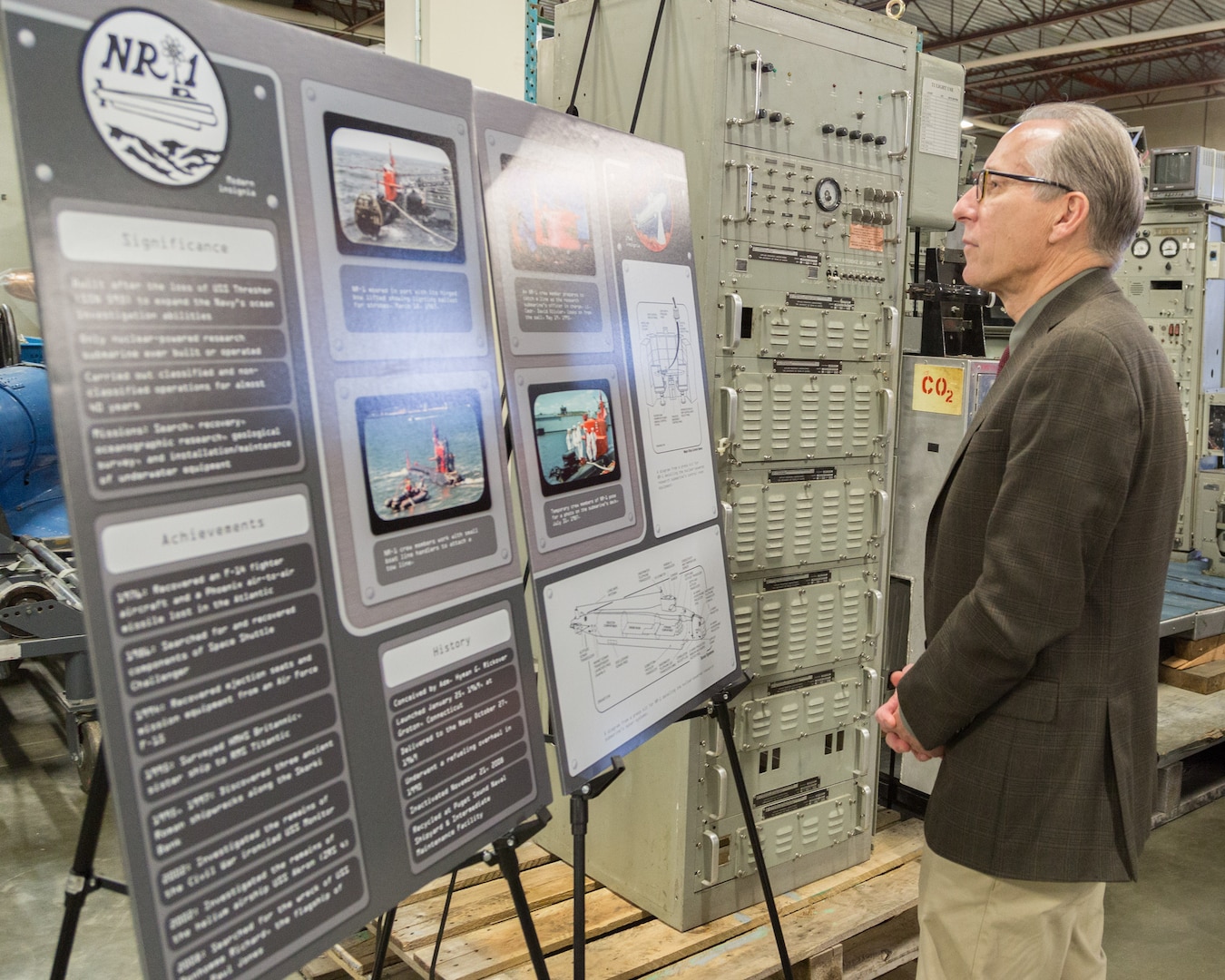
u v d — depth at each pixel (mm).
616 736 1506
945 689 1461
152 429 854
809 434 2350
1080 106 1523
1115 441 1354
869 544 2523
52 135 784
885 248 2469
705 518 1800
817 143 2273
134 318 842
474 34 3486
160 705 852
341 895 1024
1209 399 5000
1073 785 1432
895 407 2533
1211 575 4703
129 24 840
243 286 942
